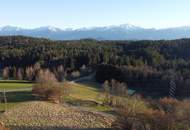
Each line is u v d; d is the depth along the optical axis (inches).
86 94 5989.2
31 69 7431.1
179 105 3973.9
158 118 3228.3
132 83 7317.9
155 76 7194.9
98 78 7716.5
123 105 4601.4
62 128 3846.0
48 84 5319.9
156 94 6604.3
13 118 4074.8
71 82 7273.6
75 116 4335.6
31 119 4082.2
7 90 5659.5
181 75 6973.4
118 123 3540.8
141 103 4628.4
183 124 3221.0
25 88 5890.8
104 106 5113.2
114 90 6082.7
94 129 3850.9
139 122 3336.6
